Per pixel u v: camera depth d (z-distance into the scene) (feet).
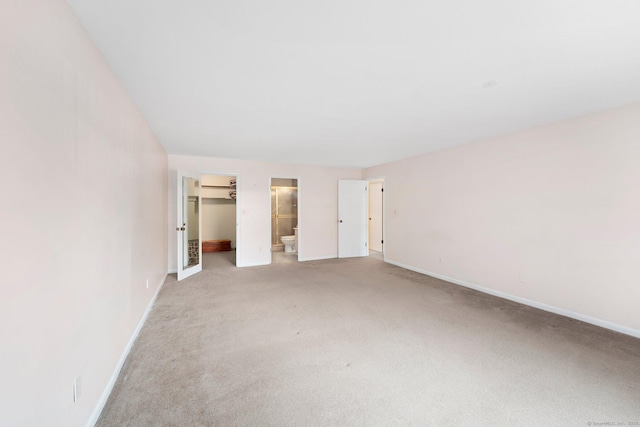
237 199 17.56
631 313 8.05
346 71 6.31
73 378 4.09
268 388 5.68
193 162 16.35
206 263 18.43
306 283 13.57
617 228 8.29
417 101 8.00
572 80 6.69
